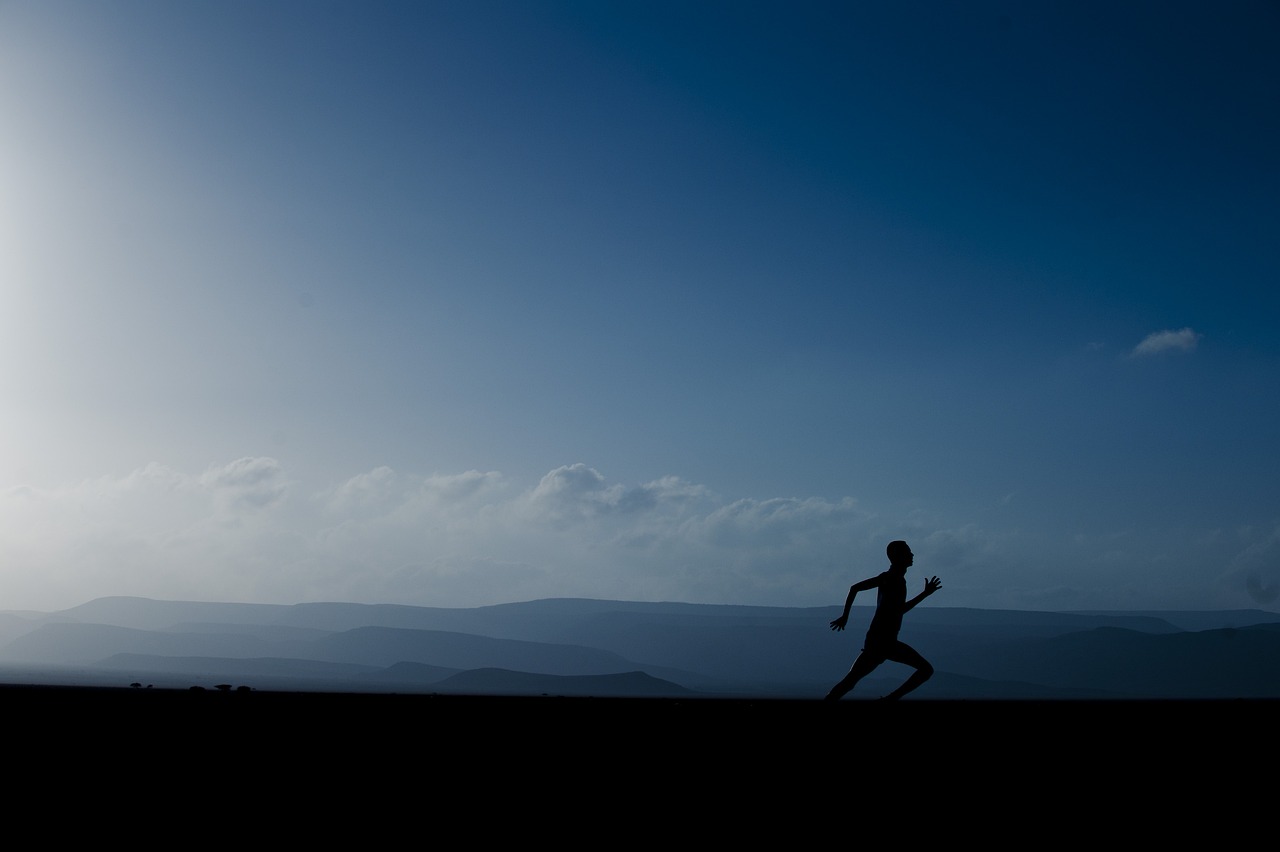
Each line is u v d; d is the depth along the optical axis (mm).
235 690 36906
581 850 6367
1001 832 6922
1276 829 7121
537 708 20453
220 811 7613
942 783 8836
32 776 9203
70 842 6430
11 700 20469
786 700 23438
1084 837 6773
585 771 9695
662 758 10438
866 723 12398
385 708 19547
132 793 8320
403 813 7625
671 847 6445
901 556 12844
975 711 16578
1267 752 11359
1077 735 12633
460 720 15797
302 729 14055
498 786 8844
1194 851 6395
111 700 21344
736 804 7953
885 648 12523
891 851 6332
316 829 6984
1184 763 10297
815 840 6676
